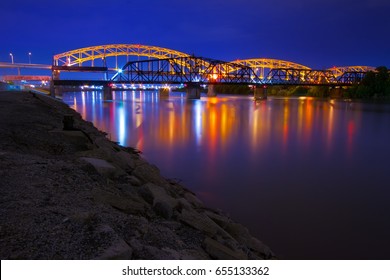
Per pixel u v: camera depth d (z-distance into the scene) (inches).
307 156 1206.3
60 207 271.3
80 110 3875.5
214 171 942.4
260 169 980.6
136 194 394.3
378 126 2335.1
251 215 594.6
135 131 1934.1
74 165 422.6
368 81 7337.6
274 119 2817.4
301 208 632.4
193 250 290.5
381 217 590.9
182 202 438.6
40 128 691.4
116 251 212.8
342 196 719.1
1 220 234.8
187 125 2299.5
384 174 932.6
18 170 353.4
